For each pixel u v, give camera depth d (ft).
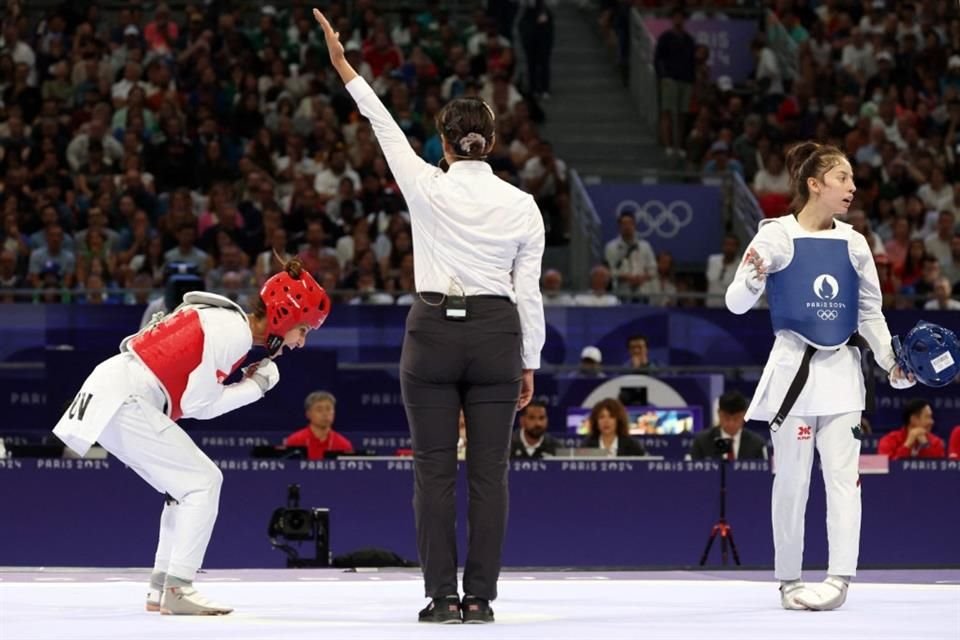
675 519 51.44
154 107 89.76
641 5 107.96
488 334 26.50
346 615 27.37
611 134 101.81
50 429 60.23
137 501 50.03
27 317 65.10
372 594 32.30
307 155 89.61
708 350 69.67
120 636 23.25
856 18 109.09
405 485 50.67
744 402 55.93
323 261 76.23
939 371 29.91
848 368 30.32
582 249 86.28
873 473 51.80
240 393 29.07
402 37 101.60
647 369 66.80
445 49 100.94
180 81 92.68
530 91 102.47
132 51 92.73
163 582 28.32
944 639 23.08
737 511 51.72
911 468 52.01
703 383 64.95
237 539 49.80
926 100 100.73
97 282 72.69
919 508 51.88
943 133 98.99
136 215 79.20
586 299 73.26
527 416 56.08
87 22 97.40
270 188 83.10
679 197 90.17
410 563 47.98
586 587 34.60
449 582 26.13
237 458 51.80
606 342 69.10
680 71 99.14
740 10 107.55
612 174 91.09
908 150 94.89
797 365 30.09
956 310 69.46
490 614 25.99
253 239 80.69
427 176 27.12
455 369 26.45
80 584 34.91
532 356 27.12
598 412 58.13
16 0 98.48
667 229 89.86
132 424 27.99
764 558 51.65
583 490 51.06
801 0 108.27
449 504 26.35
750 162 94.99
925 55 103.35
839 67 103.04
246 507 50.03
